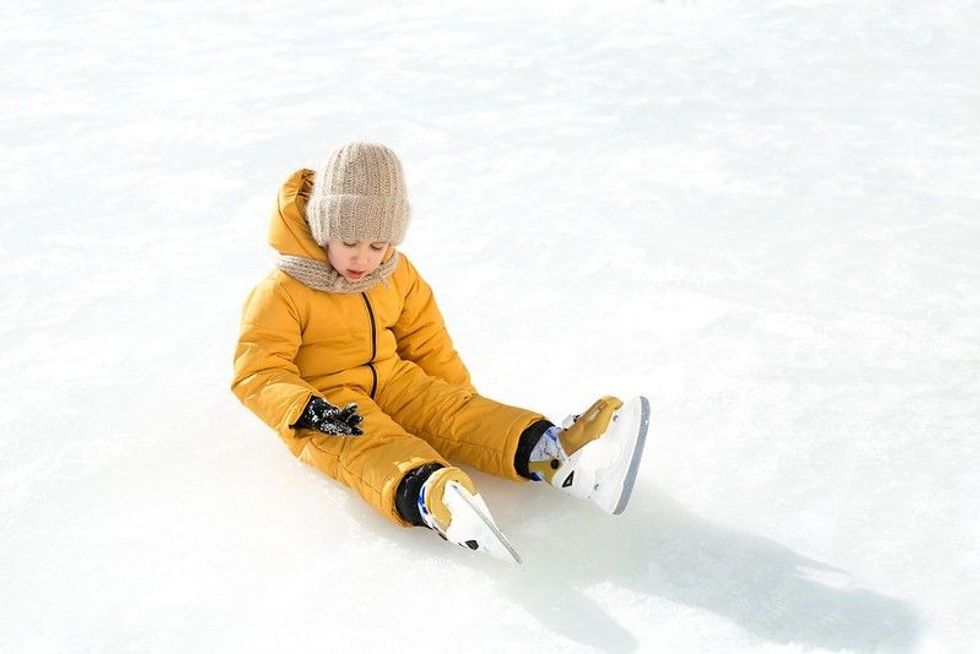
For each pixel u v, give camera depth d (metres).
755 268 3.69
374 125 5.26
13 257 3.83
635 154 4.86
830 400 2.85
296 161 4.79
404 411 2.62
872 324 3.27
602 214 4.19
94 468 2.59
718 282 3.59
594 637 2.01
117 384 2.98
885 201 4.26
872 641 1.99
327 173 2.44
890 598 2.10
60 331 3.29
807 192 4.38
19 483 2.53
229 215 4.23
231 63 6.39
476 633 2.03
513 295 3.51
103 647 2.02
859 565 2.21
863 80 5.83
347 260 2.47
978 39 6.43
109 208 4.30
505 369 3.04
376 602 2.12
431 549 2.29
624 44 6.66
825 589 2.13
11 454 2.64
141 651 2.01
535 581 2.18
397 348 2.78
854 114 5.32
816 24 6.87
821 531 2.32
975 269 3.63
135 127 5.26
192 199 4.38
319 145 4.99
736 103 5.54
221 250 3.90
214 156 4.87
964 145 4.85
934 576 2.16
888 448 2.62
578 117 5.36
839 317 3.32
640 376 3.00
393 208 2.45
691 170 4.65
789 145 4.93
